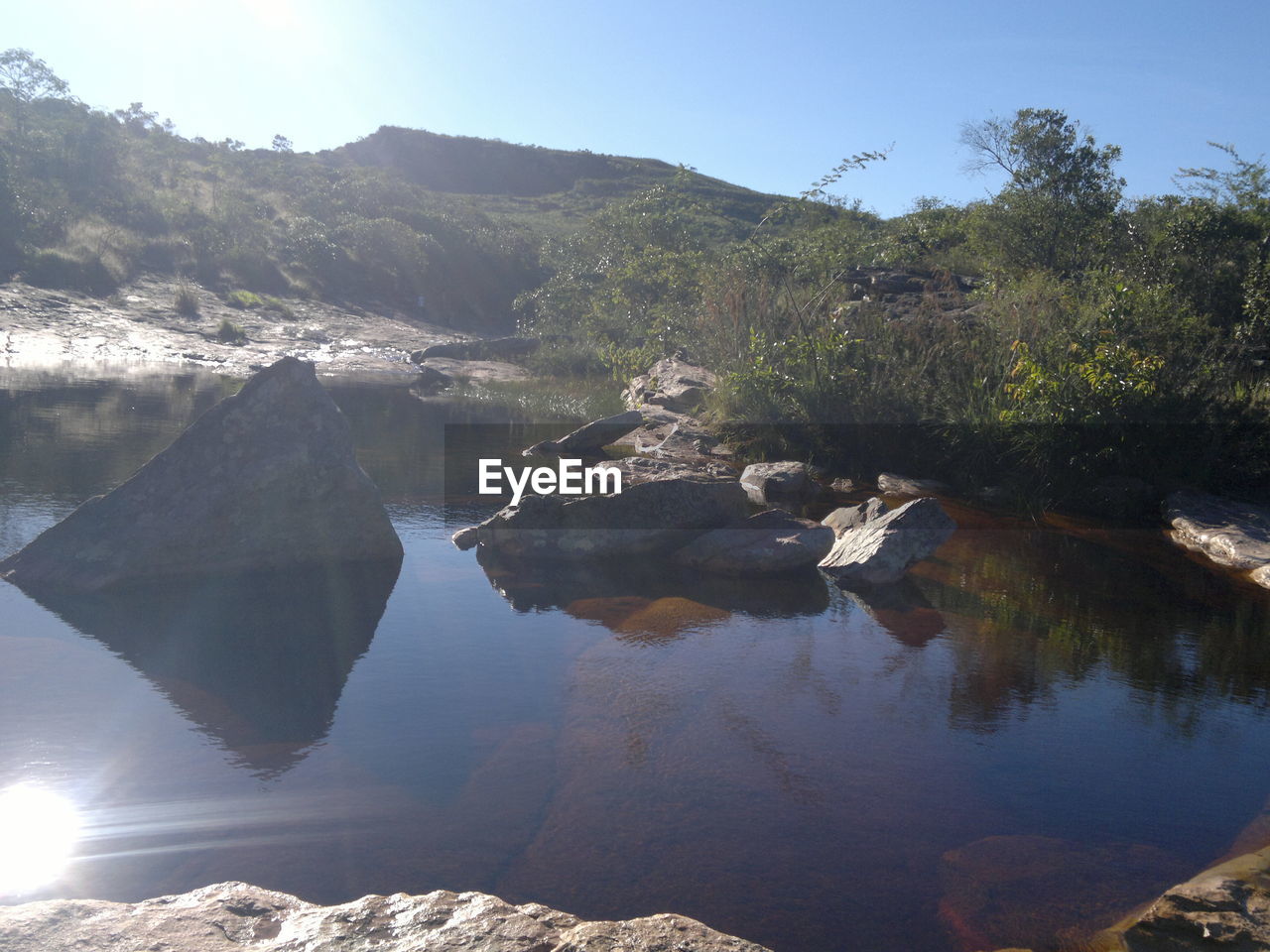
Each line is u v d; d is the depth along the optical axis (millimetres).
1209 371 9508
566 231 50969
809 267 16984
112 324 18344
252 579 5086
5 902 2268
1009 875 2631
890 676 4121
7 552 4984
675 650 4352
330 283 28969
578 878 2510
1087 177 17875
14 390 11117
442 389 15828
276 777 2945
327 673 3822
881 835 2807
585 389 16328
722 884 2521
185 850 2527
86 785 2822
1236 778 3277
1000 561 6273
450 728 3375
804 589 5508
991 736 3545
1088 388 8703
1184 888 2492
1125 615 5180
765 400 10414
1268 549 6527
